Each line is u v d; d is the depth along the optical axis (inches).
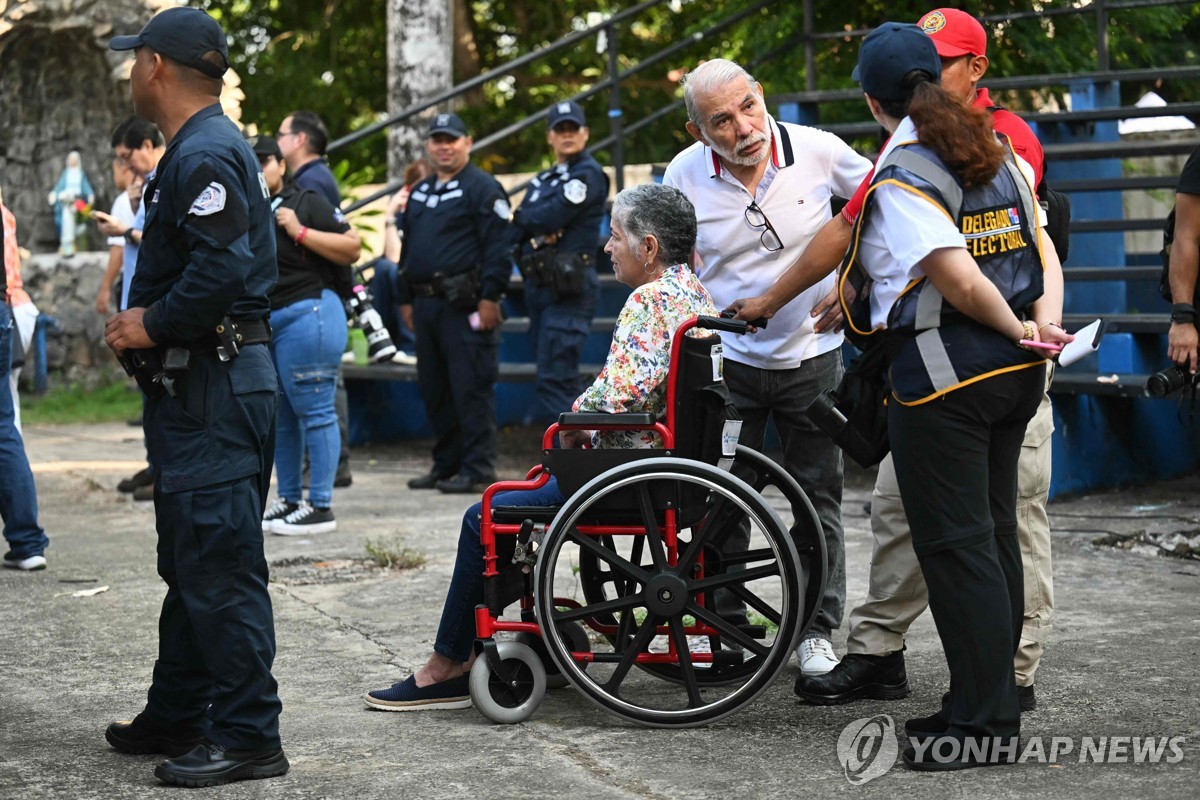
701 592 160.6
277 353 267.3
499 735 154.3
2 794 138.1
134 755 149.9
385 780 139.9
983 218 136.2
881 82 140.0
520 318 404.8
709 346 153.7
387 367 373.4
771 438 344.5
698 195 177.9
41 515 298.5
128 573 238.8
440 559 247.1
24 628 202.8
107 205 604.7
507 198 309.3
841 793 132.8
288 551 254.8
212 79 141.5
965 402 135.4
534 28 826.8
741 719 158.4
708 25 505.7
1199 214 192.9
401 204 410.9
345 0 805.9
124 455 392.5
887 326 139.1
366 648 190.4
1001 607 137.6
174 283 139.4
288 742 152.8
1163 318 286.5
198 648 146.9
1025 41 411.5
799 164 175.3
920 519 138.6
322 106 802.2
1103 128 371.9
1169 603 202.8
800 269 161.3
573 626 171.0
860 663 163.5
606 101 778.8
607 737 152.9
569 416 154.9
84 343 566.9
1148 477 300.7
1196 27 413.7
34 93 600.4
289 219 260.5
